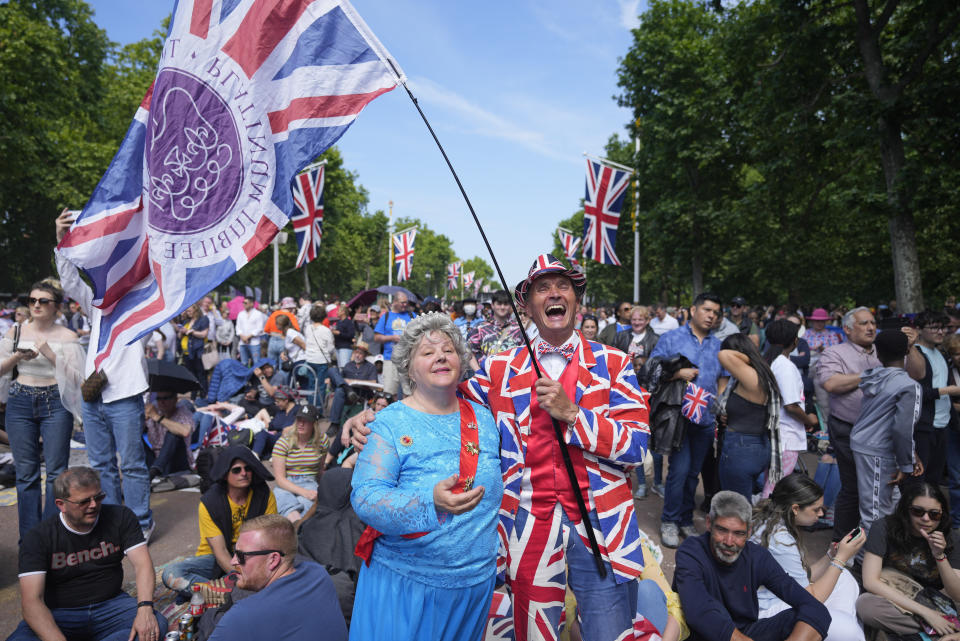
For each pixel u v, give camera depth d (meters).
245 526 2.43
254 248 3.18
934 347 5.23
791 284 21.92
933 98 10.23
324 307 9.27
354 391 6.84
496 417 2.26
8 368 4.09
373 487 1.85
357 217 52.81
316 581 2.43
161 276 3.26
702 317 4.90
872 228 21.03
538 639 2.16
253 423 6.60
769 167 14.45
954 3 9.91
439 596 1.86
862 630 3.28
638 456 2.13
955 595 3.28
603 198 14.70
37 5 25.83
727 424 4.50
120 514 3.24
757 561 3.01
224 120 3.20
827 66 12.11
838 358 4.56
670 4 22.97
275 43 3.15
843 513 4.42
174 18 3.19
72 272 3.77
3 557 4.39
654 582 3.05
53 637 2.90
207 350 12.00
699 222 23.31
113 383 4.24
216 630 2.19
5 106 20.06
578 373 2.28
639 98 23.45
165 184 3.25
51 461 4.32
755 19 12.55
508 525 2.22
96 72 29.31
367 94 3.12
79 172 25.36
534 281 2.38
